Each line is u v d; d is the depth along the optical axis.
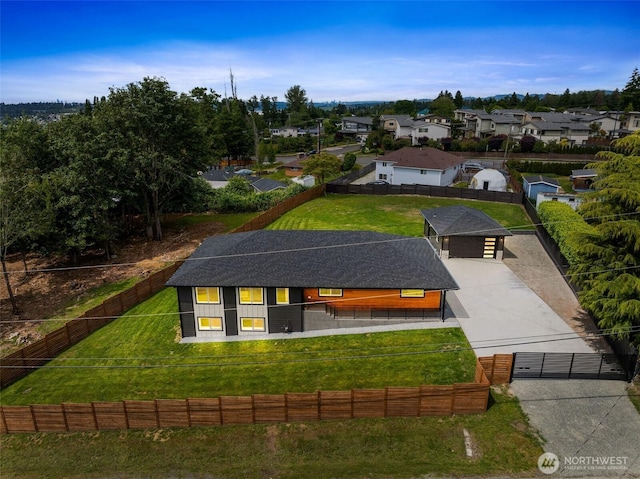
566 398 17.98
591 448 15.55
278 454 16.05
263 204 54.19
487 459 15.27
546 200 43.81
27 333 26.36
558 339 22.16
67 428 17.92
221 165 98.25
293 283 23.25
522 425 16.66
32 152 36.09
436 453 15.64
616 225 18.73
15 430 18.09
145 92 38.59
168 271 31.69
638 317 18.11
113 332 25.47
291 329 24.34
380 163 64.56
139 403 17.39
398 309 24.08
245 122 113.06
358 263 24.70
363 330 23.84
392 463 15.36
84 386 20.66
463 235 32.91
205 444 16.72
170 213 53.75
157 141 39.97
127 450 16.72
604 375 18.98
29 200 30.30
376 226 43.12
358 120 136.00
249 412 17.41
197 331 24.56
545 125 94.44
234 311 24.16
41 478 15.76
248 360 21.92
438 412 17.36
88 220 34.06
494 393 18.36
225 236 29.48
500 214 46.38
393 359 21.12
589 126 100.25
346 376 20.12
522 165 72.12
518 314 24.86
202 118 46.06
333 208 50.72
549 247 34.44
